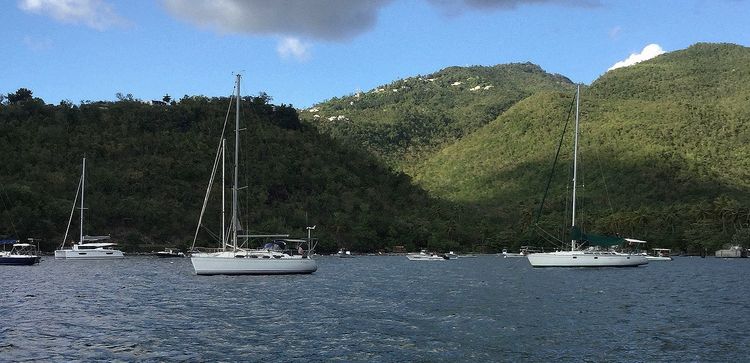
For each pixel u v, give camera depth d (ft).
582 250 281.33
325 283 202.28
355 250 571.69
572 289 184.44
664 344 97.66
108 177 537.24
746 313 131.13
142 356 89.25
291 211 582.76
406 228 607.78
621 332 107.76
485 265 358.43
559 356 89.76
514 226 643.04
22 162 525.34
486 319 122.31
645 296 164.25
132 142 601.21
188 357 88.74
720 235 547.49
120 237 480.23
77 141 579.89
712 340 100.73
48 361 86.22
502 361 86.89
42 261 357.00
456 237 622.54
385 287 192.03
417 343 98.32
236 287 183.52
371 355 90.27
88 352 91.61
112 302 147.54
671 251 558.15
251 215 535.60
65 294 166.20
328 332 107.55
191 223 506.07
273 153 655.35
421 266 344.69
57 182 509.35
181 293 167.02
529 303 148.25
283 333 106.42
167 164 577.43
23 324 115.14
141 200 520.83
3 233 428.15
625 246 447.42
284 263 224.53
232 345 96.58
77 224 471.21
